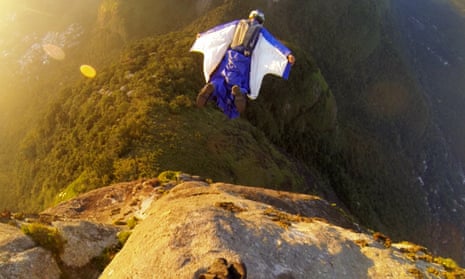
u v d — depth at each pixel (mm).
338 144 67562
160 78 42656
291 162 48500
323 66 88125
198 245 6941
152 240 7379
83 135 41188
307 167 55312
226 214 7926
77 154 38438
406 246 9258
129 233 9578
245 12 76438
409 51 127062
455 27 152375
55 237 8773
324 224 9250
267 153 40969
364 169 76375
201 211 7844
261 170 36219
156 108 36812
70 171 37719
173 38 54688
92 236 9469
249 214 8562
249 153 36844
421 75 129625
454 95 134000
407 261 8312
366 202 66375
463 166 119750
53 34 107250
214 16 74938
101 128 38500
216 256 6613
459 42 149375
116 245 9398
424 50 139375
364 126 91500
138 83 42781
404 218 77062
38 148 55219
